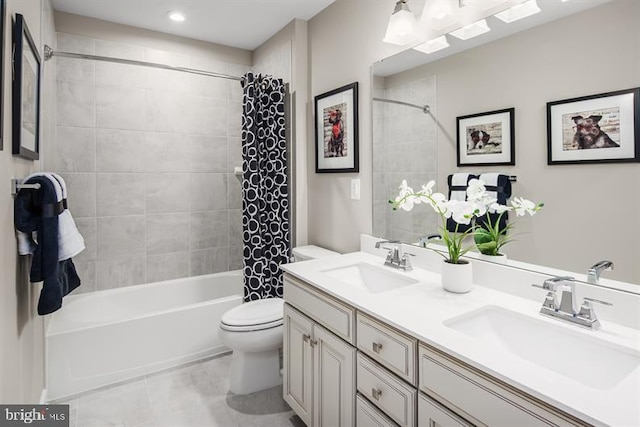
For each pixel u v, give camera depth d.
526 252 1.40
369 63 2.17
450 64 1.68
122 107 2.85
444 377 1.03
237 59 3.34
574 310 1.15
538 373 0.87
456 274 1.46
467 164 1.62
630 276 1.12
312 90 2.72
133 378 2.33
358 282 1.96
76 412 1.98
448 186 1.71
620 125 1.13
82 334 2.18
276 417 1.96
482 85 1.54
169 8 2.57
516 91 1.42
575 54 1.24
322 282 1.64
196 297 3.16
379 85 2.09
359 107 2.26
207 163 3.26
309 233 2.83
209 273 3.31
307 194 2.82
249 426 1.88
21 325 1.47
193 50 3.13
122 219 2.90
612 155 1.15
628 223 1.12
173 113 3.07
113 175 2.85
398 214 2.01
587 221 1.22
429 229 1.82
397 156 1.99
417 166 1.87
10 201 1.32
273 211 2.78
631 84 1.11
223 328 2.12
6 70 1.25
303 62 2.74
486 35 1.52
